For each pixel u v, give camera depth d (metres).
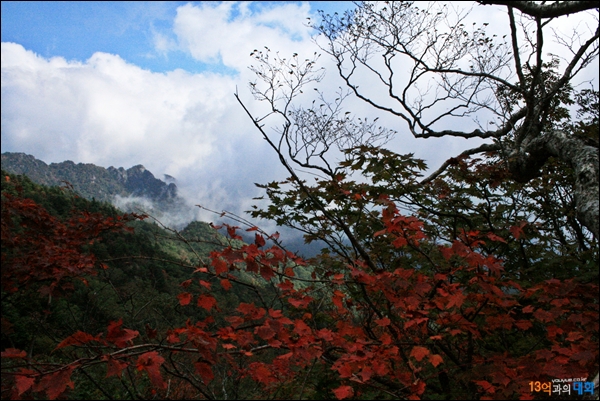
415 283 2.52
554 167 4.96
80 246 4.48
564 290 2.26
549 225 5.10
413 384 2.17
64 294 3.73
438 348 3.09
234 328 1.92
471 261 2.24
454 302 2.21
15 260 4.02
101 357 1.52
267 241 2.14
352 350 2.15
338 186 3.67
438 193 4.11
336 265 3.37
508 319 2.40
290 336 2.02
